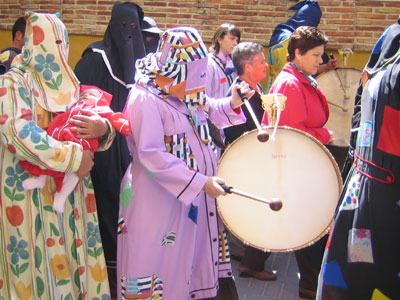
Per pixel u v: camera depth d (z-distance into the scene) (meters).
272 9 6.67
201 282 3.18
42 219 2.98
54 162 2.84
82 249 3.11
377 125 2.85
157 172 2.87
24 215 2.96
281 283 4.32
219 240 3.27
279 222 3.03
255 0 6.69
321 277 3.07
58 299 3.03
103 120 3.00
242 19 6.73
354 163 3.06
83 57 4.03
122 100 3.93
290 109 3.77
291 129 3.03
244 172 3.03
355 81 4.98
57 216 3.01
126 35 3.92
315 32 3.89
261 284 4.29
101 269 3.17
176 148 2.97
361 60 6.60
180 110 3.00
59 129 2.95
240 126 4.36
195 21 6.82
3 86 2.86
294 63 3.97
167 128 2.97
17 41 4.78
